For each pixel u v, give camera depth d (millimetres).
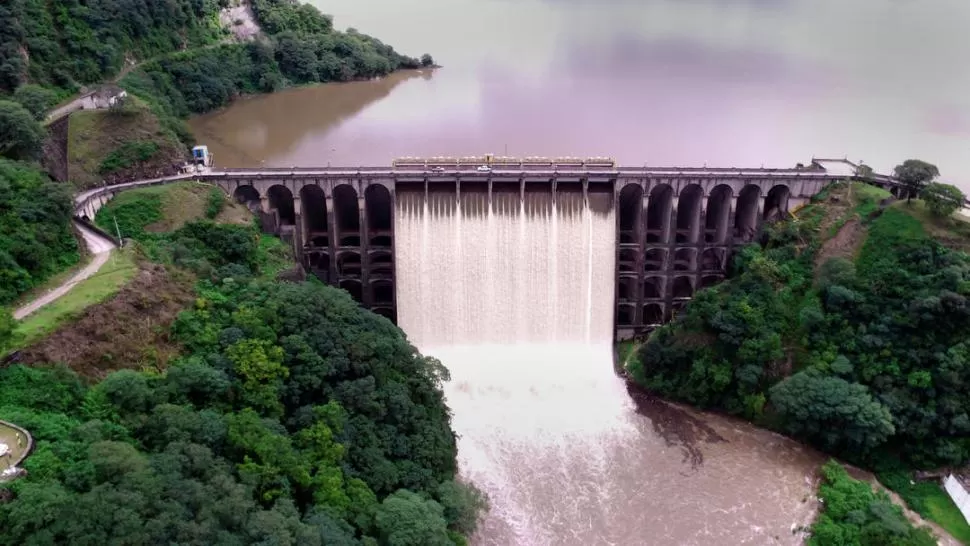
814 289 106812
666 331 113625
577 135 155875
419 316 119250
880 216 109125
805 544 86812
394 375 90125
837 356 101062
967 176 134250
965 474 94438
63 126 115500
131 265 89312
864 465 97875
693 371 108062
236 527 60375
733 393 107000
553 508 92750
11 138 97875
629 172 116688
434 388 95875
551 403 111000
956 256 100000
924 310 96500
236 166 138125
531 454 101562
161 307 85125
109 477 57156
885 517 84250
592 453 101750
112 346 77562
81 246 91812
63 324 76000
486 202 116250
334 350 85750
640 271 121250
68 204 89812
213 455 67562
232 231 105250
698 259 121938
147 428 67125
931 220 106688
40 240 85312
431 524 71250
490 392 112438
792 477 96562
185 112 169375
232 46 194125
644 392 113000
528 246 117625
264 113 176875
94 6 154500
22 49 129750
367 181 114125
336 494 71375
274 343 85188
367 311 98500
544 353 119438
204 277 94812
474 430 105562
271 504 67438
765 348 103750
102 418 66000
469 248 117250
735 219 128000
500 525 90062
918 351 96875
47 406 66188
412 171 114750
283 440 72125
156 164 116375
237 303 91250
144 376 72438
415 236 116750
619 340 122625
